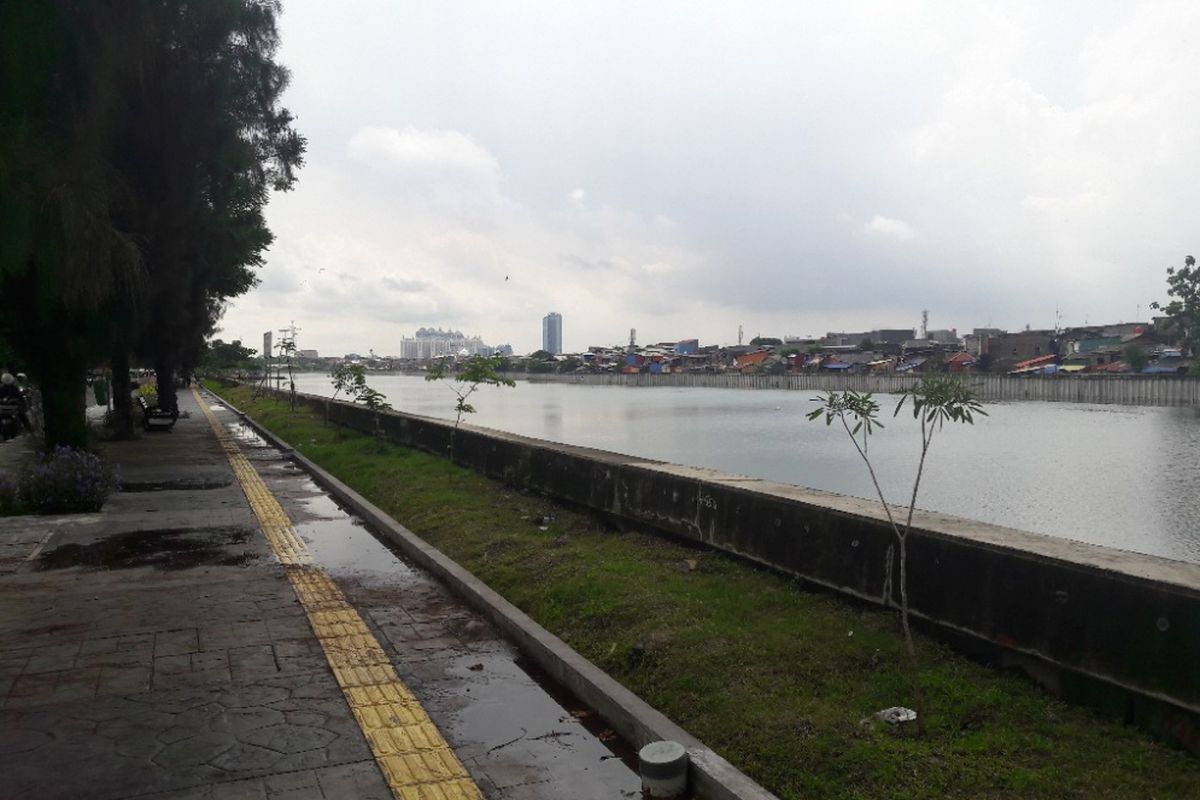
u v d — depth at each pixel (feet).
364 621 21.45
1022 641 14.35
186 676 17.48
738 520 22.65
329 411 94.38
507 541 28.19
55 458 39.75
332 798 12.50
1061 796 10.99
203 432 88.74
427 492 39.24
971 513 70.03
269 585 25.18
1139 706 12.64
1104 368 273.13
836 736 12.98
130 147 48.49
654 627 18.33
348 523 36.11
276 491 45.98
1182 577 12.46
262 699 16.28
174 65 48.47
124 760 13.65
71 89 38.60
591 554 25.17
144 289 46.34
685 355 495.82
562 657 17.40
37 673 17.63
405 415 66.59
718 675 15.67
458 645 19.61
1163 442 131.75
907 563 17.02
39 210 35.29
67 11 37.29
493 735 14.80
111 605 22.88
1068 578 13.64
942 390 14.48
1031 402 253.65
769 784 12.19
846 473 92.32
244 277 86.33
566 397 300.61
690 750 13.03
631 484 28.22
